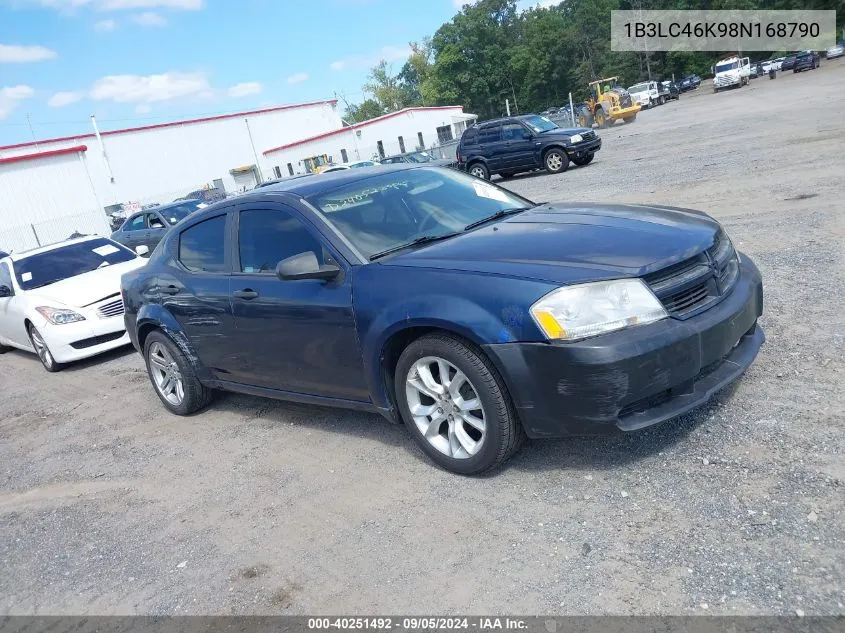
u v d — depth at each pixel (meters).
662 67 90.88
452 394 3.48
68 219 32.31
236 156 54.38
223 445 4.79
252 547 3.41
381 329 3.57
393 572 2.95
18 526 4.25
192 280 4.89
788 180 9.55
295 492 3.87
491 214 4.36
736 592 2.40
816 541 2.56
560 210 4.23
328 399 4.23
